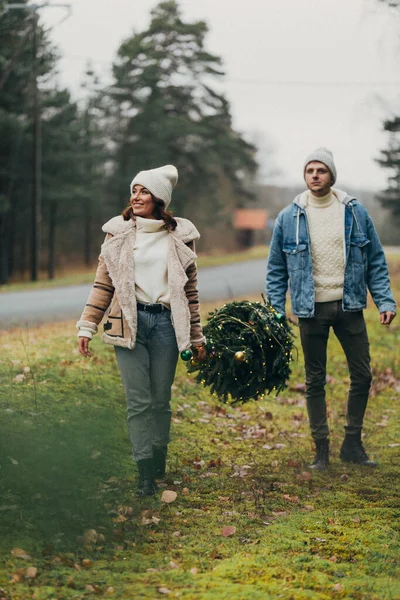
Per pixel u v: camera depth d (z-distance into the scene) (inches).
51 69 1412.4
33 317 558.6
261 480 196.5
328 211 215.3
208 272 1270.9
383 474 207.0
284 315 204.7
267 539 153.5
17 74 1339.8
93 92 1893.5
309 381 216.2
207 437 236.8
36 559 135.6
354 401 220.1
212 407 275.4
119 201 1926.7
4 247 1691.7
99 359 300.8
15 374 261.0
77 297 767.1
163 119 1721.2
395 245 2807.6
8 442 180.1
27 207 1680.6
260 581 131.0
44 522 150.4
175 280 175.2
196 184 1856.5
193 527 158.9
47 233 2246.6
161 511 166.7
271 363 196.4
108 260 176.4
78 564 136.0
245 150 1888.5
